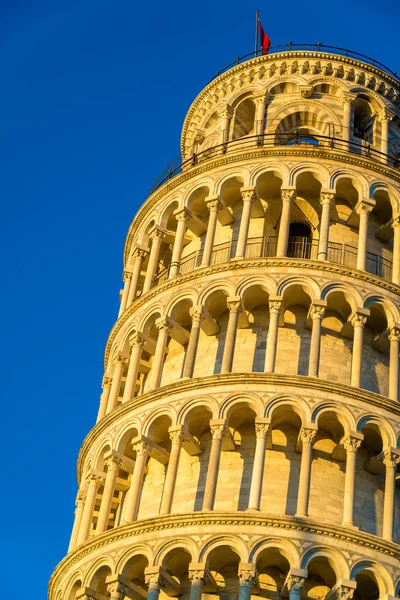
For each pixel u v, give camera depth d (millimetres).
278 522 52969
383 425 58188
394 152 76625
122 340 67750
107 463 61844
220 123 78312
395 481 58312
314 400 57844
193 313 63219
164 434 61438
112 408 65750
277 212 69375
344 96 76438
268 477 57219
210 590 53938
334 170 68250
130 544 55250
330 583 53875
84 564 57156
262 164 68625
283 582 53938
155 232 70875
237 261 63875
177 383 60156
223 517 53344
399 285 64375
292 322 63344
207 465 58969
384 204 69375
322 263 63281
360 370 60656
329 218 66250
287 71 78188
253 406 57812
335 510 56281
